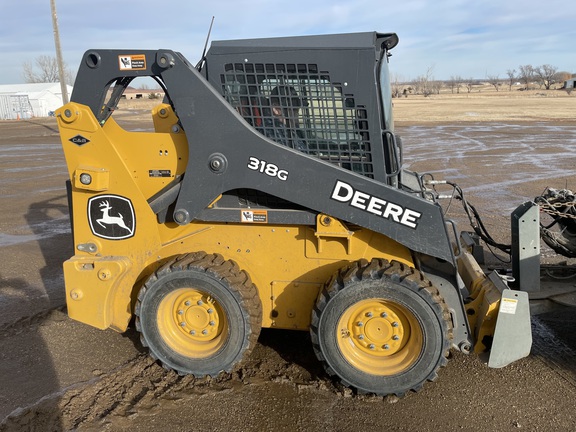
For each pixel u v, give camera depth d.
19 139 24.33
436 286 3.57
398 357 3.46
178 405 3.44
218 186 3.46
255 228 3.66
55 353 4.16
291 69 3.38
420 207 3.25
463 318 3.56
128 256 3.82
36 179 12.91
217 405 3.44
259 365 3.91
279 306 3.78
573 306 4.32
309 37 3.53
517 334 3.41
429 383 3.68
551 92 74.38
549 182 11.24
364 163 3.46
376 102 3.32
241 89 3.47
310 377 3.75
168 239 3.78
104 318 3.84
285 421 3.27
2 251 7.00
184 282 3.51
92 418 3.32
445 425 3.22
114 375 3.82
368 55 3.27
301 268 3.67
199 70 3.60
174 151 3.65
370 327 3.45
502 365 3.48
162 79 3.41
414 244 3.31
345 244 3.56
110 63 3.52
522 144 18.50
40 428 3.22
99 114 3.68
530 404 3.43
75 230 3.84
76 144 3.65
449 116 33.38
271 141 3.33
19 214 9.20
